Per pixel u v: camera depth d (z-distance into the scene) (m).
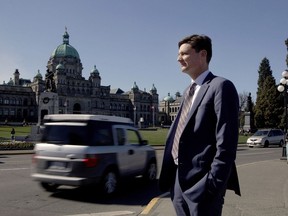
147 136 59.25
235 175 3.29
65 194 10.52
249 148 36.66
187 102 3.43
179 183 3.11
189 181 3.07
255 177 13.36
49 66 161.62
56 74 152.25
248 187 11.06
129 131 12.01
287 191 10.36
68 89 154.12
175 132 3.47
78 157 9.84
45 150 10.29
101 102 168.50
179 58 3.45
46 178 10.12
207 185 2.89
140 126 124.94
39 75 154.75
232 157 2.92
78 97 154.75
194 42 3.32
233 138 2.95
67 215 8.09
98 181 9.98
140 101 186.25
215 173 2.88
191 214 2.97
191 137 3.16
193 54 3.34
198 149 3.12
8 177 13.35
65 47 161.25
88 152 9.84
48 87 52.41
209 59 3.41
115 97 180.62
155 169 13.35
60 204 9.27
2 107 147.00
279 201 8.95
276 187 11.06
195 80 3.40
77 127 10.20
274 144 39.22
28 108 152.62
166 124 186.88
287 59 47.12
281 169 16.05
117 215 8.11
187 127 3.18
